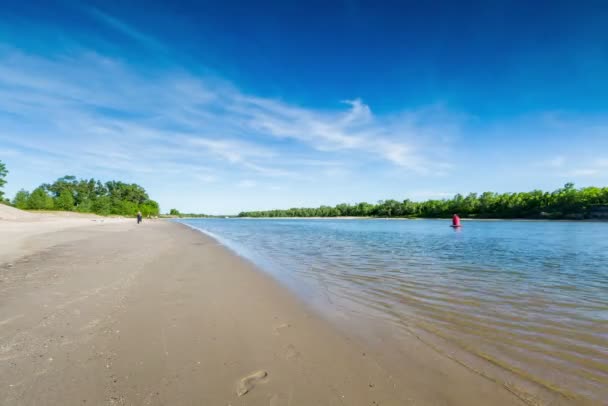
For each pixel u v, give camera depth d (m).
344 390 3.65
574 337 5.25
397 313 6.46
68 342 4.65
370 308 6.79
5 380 3.57
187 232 35.03
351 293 8.02
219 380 3.77
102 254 13.62
